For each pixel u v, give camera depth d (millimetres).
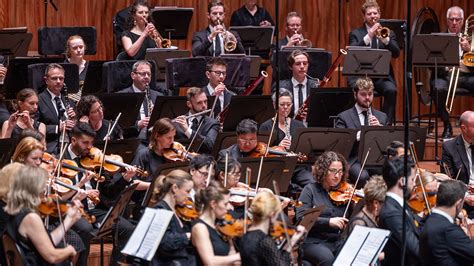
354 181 14148
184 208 10648
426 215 11273
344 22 20891
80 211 10125
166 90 16078
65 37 17359
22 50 16625
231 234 9922
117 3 19797
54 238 9773
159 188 10445
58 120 14602
